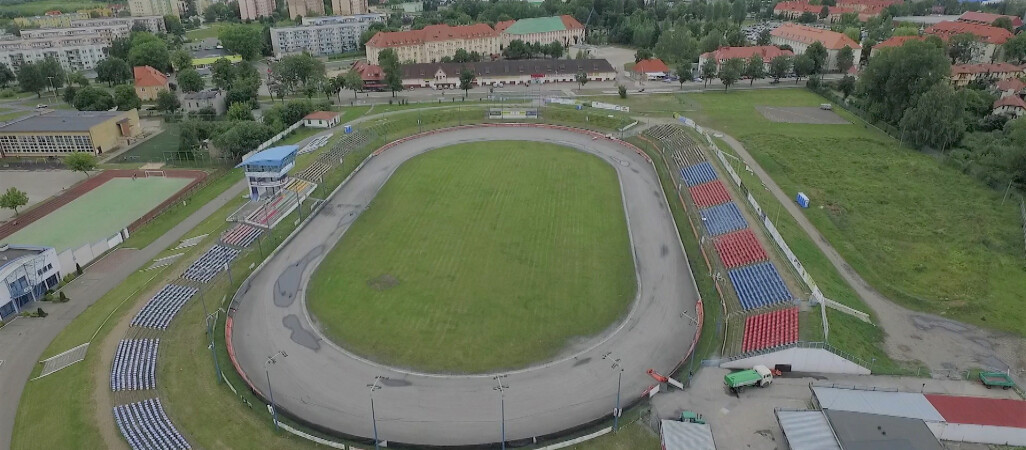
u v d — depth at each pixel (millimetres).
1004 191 117500
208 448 58031
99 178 135750
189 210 116125
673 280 88875
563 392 66438
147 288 86438
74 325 79188
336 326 78125
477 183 125625
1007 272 91188
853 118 172375
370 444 59000
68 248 98062
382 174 131750
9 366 71250
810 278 81875
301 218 109125
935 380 67250
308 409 63938
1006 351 73312
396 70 196750
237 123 152250
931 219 108438
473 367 70375
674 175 130375
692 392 65312
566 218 109125
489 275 89812
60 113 165875
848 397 61500
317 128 163875
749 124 165375
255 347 74125
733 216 105500
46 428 60625
